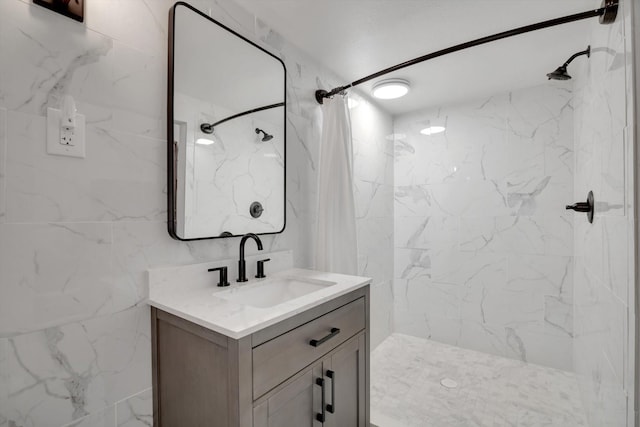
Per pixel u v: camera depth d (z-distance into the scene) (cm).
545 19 150
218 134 131
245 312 97
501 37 133
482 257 244
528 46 172
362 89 230
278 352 96
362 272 235
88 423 96
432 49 178
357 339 136
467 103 249
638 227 88
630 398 92
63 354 92
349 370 131
